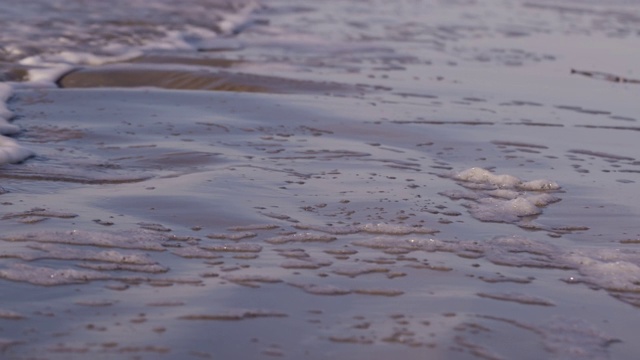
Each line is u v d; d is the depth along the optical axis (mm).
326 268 2857
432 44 6461
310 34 6691
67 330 2543
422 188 3453
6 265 2781
